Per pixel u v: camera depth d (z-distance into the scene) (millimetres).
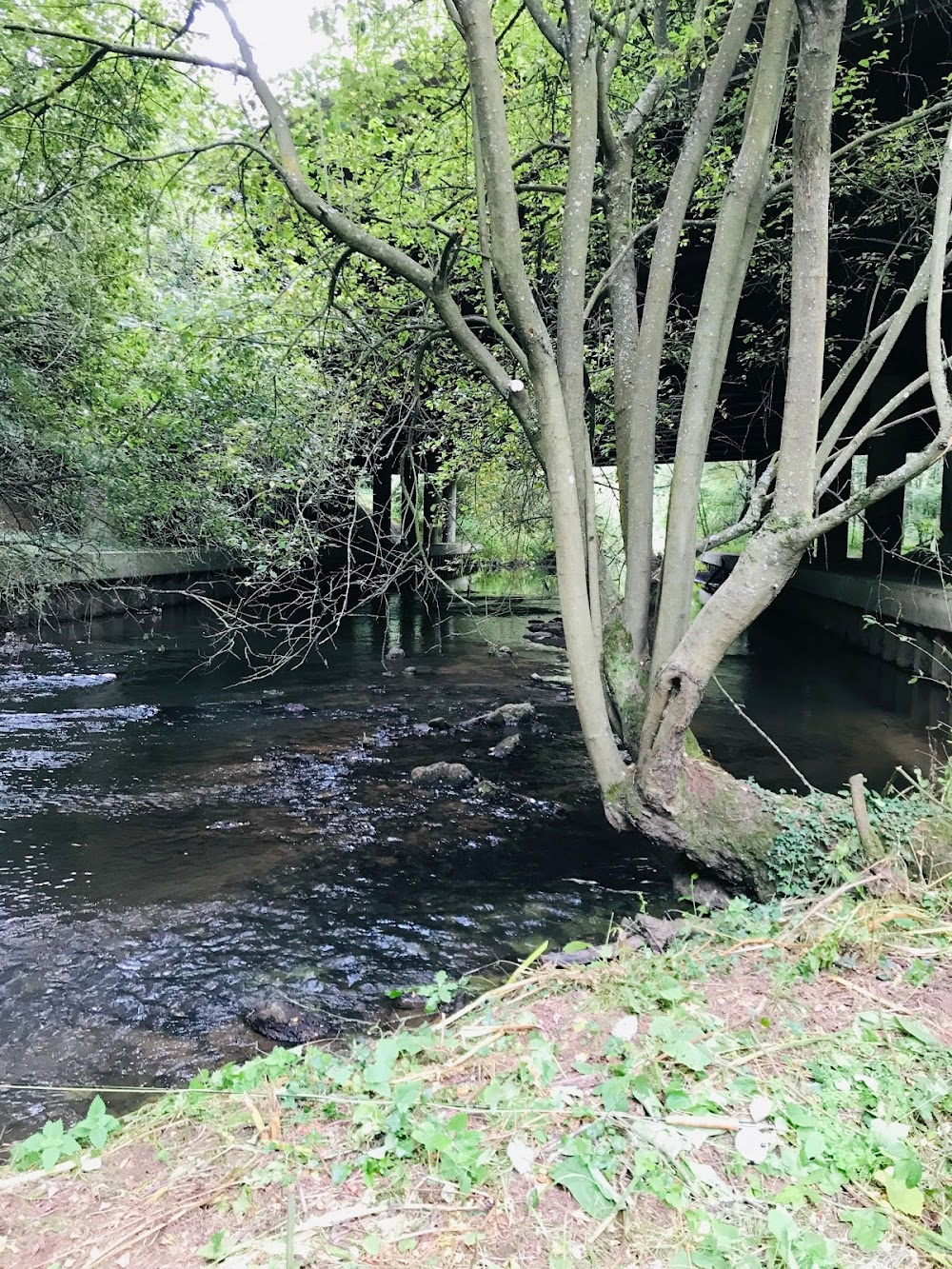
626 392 5812
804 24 4188
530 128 7879
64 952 5195
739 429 22781
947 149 4031
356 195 7312
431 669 15664
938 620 11984
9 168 8352
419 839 7250
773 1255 1772
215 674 14656
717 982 3150
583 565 4961
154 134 8273
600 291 5598
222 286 9453
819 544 23812
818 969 3154
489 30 4297
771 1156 2090
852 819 4727
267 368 8914
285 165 5062
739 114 7762
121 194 8820
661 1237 1842
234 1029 4410
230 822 7605
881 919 3512
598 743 5133
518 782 8875
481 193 4852
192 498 10547
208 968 5051
